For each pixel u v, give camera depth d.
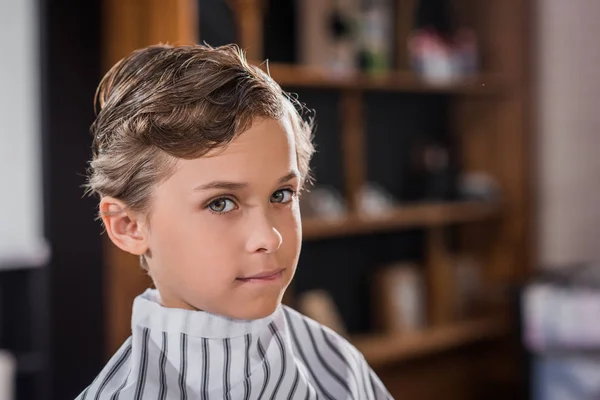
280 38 2.68
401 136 3.19
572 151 3.26
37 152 2.43
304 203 2.60
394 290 2.99
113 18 2.18
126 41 2.16
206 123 0.54
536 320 2.78
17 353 2.32
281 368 0.64
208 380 0.61
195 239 0.55
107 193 0.59
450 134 3.38
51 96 2.18
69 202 2.23
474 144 3.33
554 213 3.31
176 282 0.57
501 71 3.23
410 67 2.95
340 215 2.67
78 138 2.23
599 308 2.68
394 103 3.16
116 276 2.20
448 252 3.35
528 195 3.26
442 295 3.09
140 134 0.56
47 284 2.25
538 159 3.32
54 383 2.26
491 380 3.28
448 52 3.04
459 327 3.09
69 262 2.24
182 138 0.54
